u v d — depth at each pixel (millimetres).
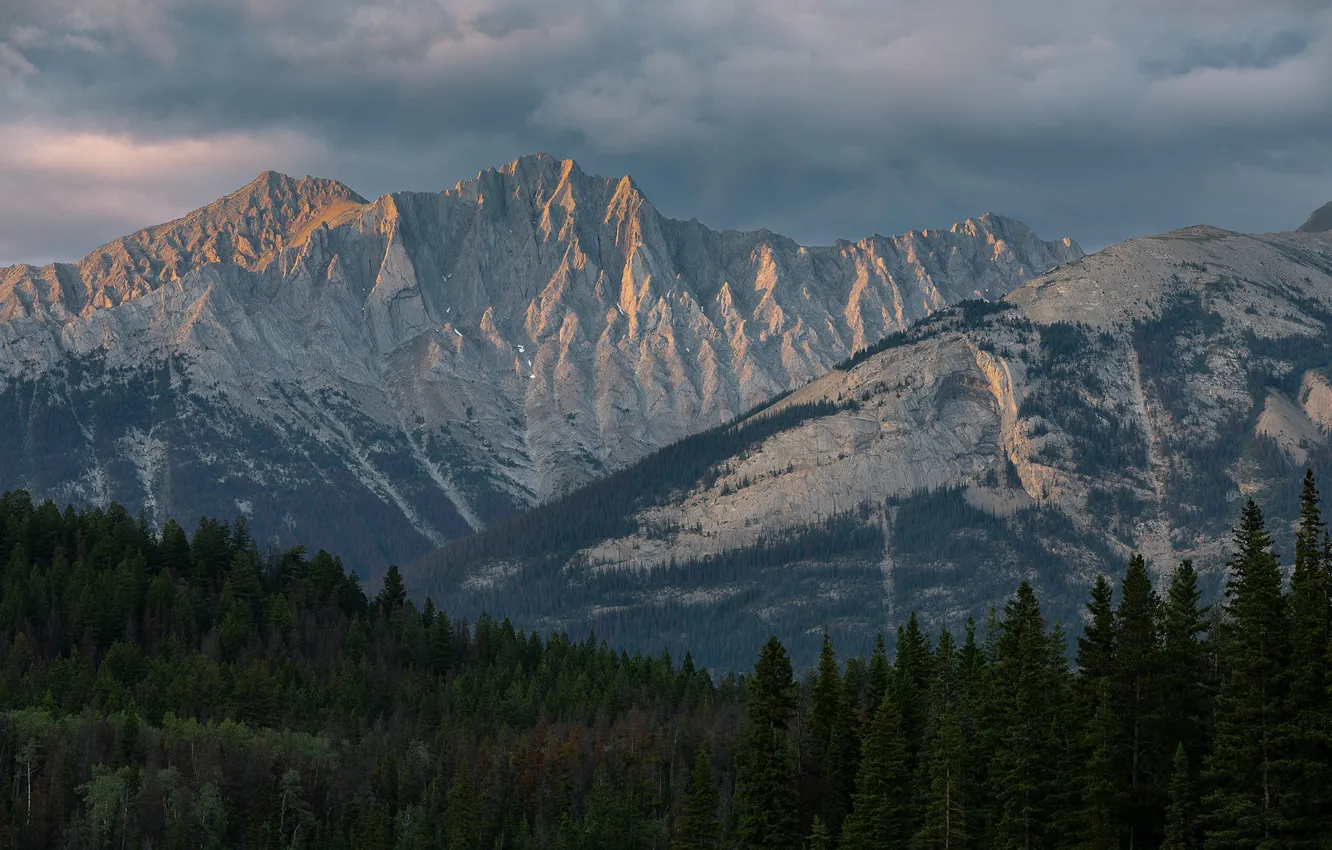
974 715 175500
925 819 172500
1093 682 159000
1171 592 162375
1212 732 154750
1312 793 138875
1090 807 154375
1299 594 145000
